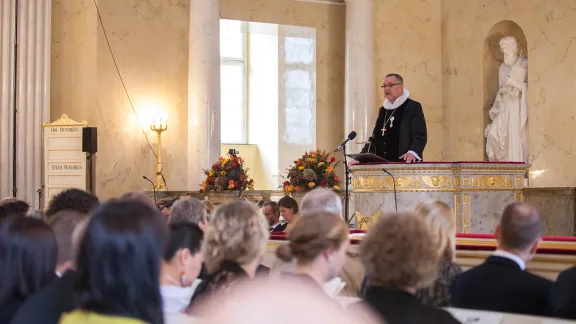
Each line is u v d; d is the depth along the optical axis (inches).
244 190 535.2
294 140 681.0
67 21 600.4
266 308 118.2
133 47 602.5
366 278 164.7
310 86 669.3
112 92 593.6
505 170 358.3
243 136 781.9
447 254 164.6
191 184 600.4
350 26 642.2
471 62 629.9
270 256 257.9
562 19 575.8
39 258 130.1
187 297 168.1
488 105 625.6
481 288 159.3
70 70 598.9
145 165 602.9
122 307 91.4
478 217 353.1
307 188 514.6
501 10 613.6
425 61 649.6
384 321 117.4
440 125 647.1
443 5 650.8
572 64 568.1
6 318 128.1
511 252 163.6
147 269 92.5
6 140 575.5
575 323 130.9
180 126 615.5
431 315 117.9
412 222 124.0
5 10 577.9
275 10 654.5
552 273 209.9
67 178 559.5
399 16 652.1
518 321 135.1
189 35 613.3
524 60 605.9
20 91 579.8
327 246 139.3
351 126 636.7
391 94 407.8
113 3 597.0
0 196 573.3
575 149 561.9
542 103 584.4
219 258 152.9
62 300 114.4
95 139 539.8
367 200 364.8
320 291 127.8
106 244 91.4
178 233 175.0
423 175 353.1
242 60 789.2
